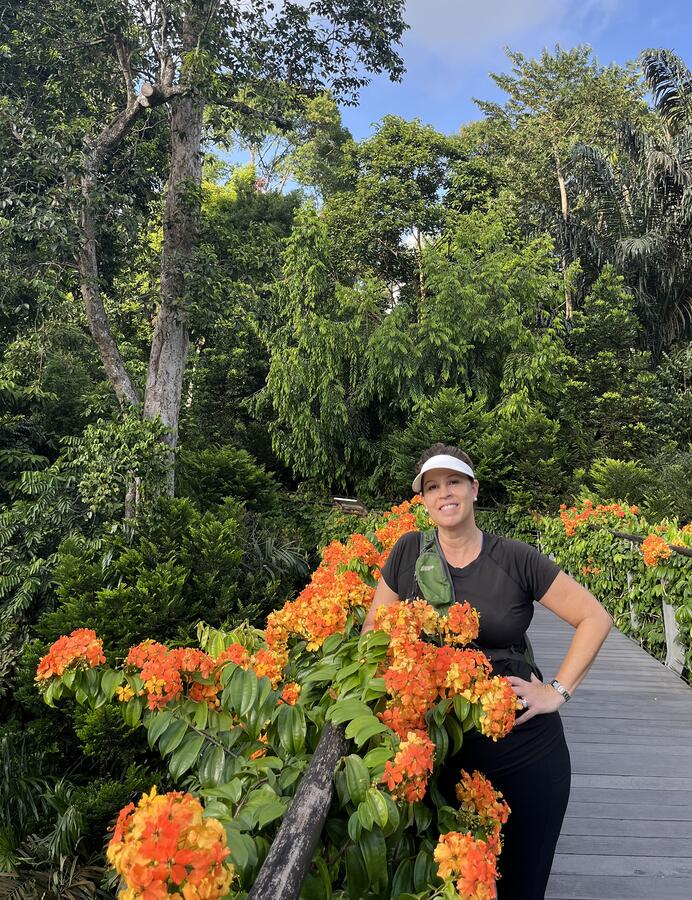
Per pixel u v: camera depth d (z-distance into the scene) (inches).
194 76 327.0
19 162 299.6
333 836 55.7
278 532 385.1
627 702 184.9
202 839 36.0
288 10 376.2
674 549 212.7
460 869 43.6
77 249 313.7
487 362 576.1
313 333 550.6
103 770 215.6
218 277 350.0
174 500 296.5
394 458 540.7
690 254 664.4
